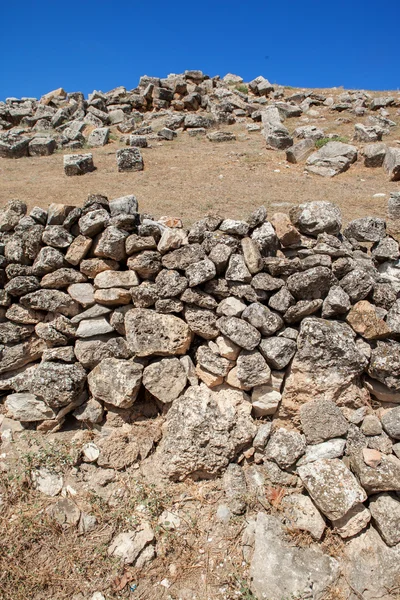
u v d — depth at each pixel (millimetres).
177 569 3514
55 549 3609
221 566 3539
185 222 6379
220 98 19406
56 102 20469
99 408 4543
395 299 4395
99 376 4492
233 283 4379
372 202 7727
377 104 17016
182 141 14438
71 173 10469
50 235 4551
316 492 3682
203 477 4137
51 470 4176
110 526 3768
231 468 4117
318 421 4109
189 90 19906
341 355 4090
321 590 3350
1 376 4895
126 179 9836
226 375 4438
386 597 3352
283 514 3816
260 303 4363
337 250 4297
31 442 4473
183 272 4484
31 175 10594
